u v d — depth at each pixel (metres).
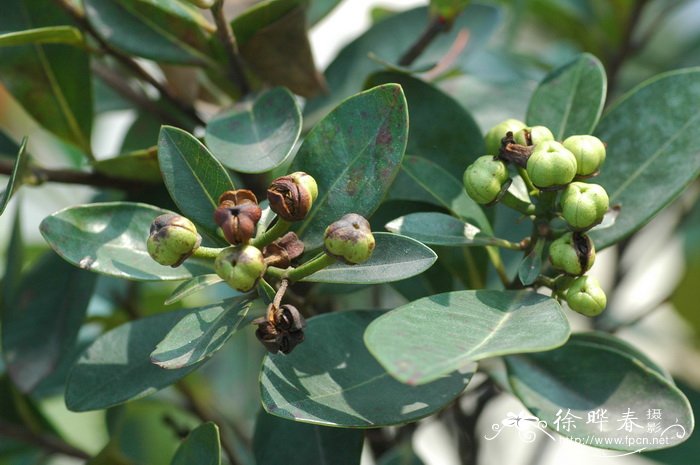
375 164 0.51
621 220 0.54
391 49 0.65
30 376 0.59
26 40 0.57
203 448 0.51
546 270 0.54
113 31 0.59
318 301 0.58
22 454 0.65
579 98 0.56
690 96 0.55
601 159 0.51
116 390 0.53
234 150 0.53
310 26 0.63
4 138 0.63
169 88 0.62
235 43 0.57
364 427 0.49
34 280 0.61
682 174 0.54
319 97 0.63
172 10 0.57
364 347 0.52
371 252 0.48
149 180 0.59
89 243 0.51
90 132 0.62
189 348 0.49
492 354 0.46
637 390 0.51
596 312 0.50
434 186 0.54
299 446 0.54
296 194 0.48
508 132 0.51
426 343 0.46
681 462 0.64
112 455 0.60
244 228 0.48
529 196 0.52
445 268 0.58
